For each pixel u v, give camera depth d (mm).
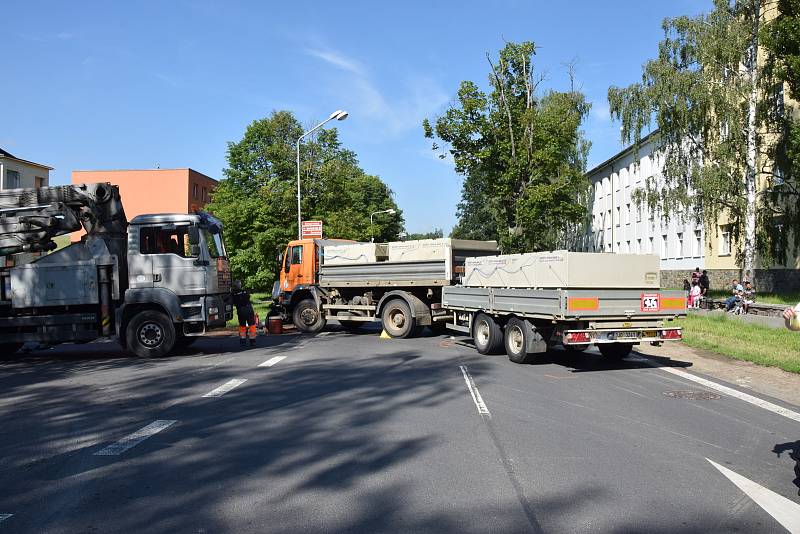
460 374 10938
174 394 9266
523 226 37438
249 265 39562
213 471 5441
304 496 4797
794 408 8125
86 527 4215
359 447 6207
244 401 8633
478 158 37562
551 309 11172
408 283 17484
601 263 11320
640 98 31438
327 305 19516
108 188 14227
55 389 9930
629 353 13125
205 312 14102
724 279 39031
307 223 23125
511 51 37469
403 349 14953
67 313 14211
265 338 18562
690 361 12891
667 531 4152
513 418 7500
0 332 14039
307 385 9875
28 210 14016
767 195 31047
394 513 4438
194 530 4148
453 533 4090
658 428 7008
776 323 20438
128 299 13867
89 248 14117
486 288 13500
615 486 5043
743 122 29469
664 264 47906
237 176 46938
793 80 27516
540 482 5133
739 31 29266
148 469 5516
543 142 37094
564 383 10047
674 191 30875
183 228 14195
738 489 4984
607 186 61156
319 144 39844
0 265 14086
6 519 4371
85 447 6293
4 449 6258
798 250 33969
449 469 5484
